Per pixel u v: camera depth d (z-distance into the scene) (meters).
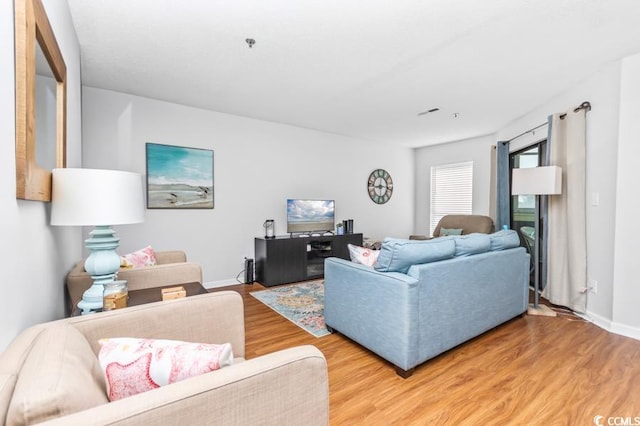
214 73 2.87
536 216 3.35
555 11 1.93
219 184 4.06
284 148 4.65
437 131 5.01
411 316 1.89
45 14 1.22
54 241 1.40
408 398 1.72
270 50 2.43
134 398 0.65
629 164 2.49
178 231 3.76
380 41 2.28
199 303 1.36
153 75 2.92
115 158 3.37
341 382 1.88
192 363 0.81
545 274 3.45
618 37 2.22
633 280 2.47
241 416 0.75
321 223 4.80
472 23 2.05
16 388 0.60
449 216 5.16
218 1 1.84
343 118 4.32
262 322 2.84
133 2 1.85
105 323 1.13
